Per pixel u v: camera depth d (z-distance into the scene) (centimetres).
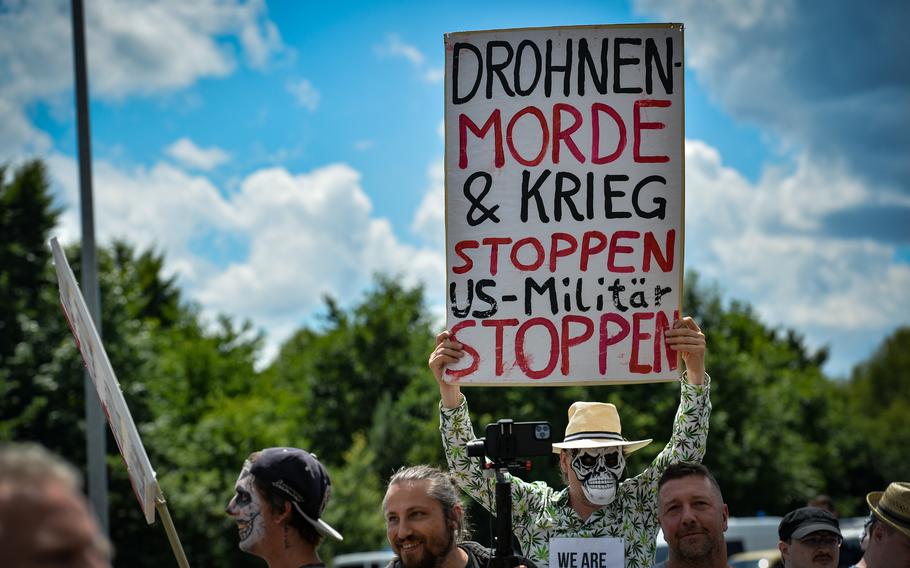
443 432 492
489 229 493
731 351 3228
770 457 3131
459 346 489
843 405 5344
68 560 135
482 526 1457
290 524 336
